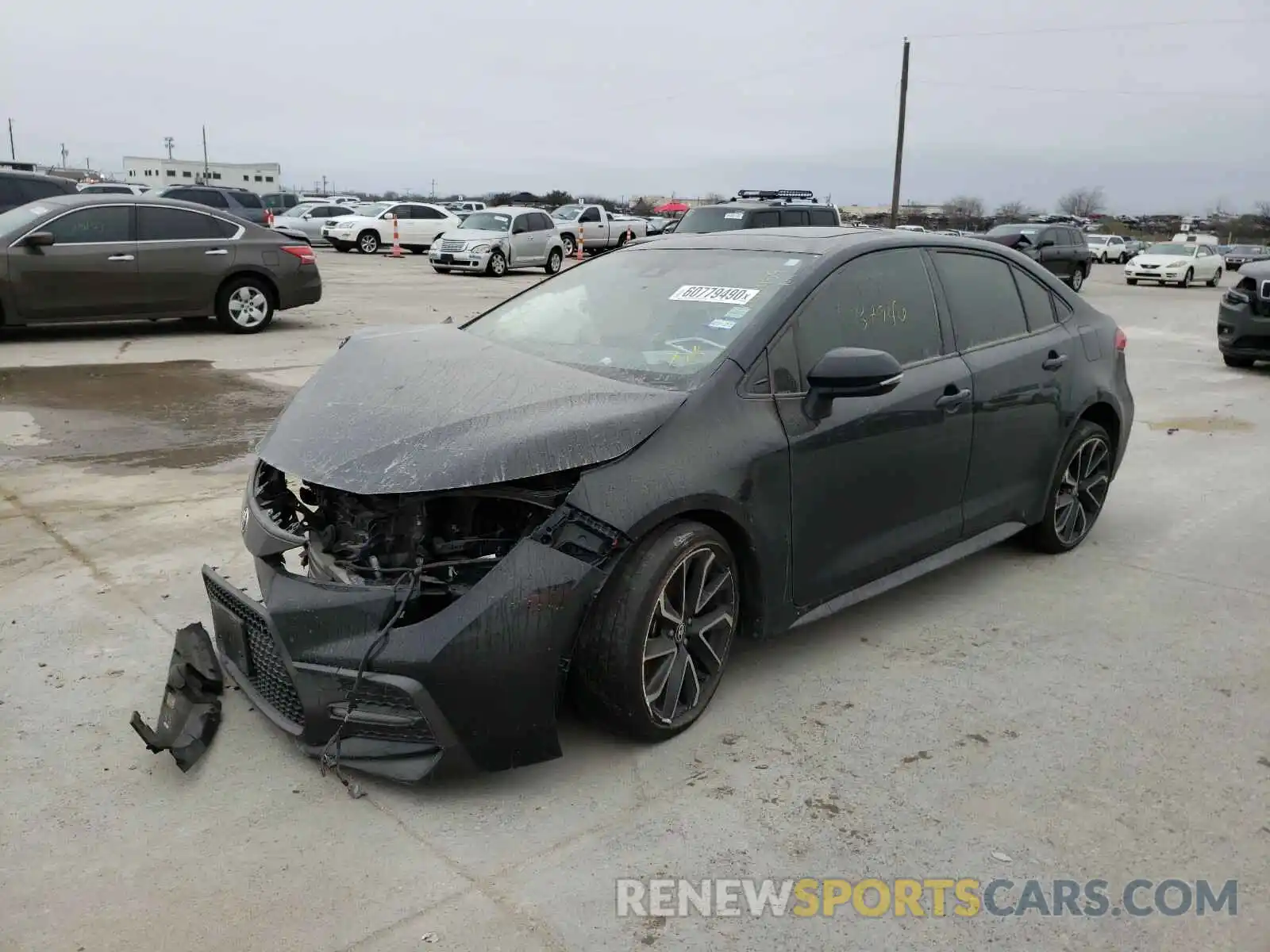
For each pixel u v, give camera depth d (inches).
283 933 93.4
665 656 125.0
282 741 125.3
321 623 109.9
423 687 106.8
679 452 121.5
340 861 103.8
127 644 149.4
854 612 172.9
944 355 164.7
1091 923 98.4
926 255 168.1
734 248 162.9
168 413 305.3
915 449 154.9
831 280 148.5
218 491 226.7
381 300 656.4
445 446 113.1
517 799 115.3
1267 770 126.5
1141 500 246.1
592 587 114.0
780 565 136.4
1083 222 2512.3
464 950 92.0
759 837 110.0
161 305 443.2
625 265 170.4
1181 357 511.2
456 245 952.9
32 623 155.6
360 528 117.8
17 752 121.5
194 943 91.8
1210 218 3676.2
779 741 129.4
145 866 102.3
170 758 121.1
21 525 200.4
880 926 97.2
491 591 109.0
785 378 136.8
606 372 137.6
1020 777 123.0
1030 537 201.2
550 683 112.6
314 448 118.9
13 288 407.2
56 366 370.3
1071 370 191.3
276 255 469.4
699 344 138.0
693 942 94.2
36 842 105.5
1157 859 108.4
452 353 143.6
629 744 127.4
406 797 115.1
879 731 132.7
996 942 95.7
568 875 102.7
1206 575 194.4
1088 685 147.9
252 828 108.7
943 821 113.9
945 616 171.9
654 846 107.9
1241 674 152.6
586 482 114.7
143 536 195.0
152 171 3016.7
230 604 124.9
